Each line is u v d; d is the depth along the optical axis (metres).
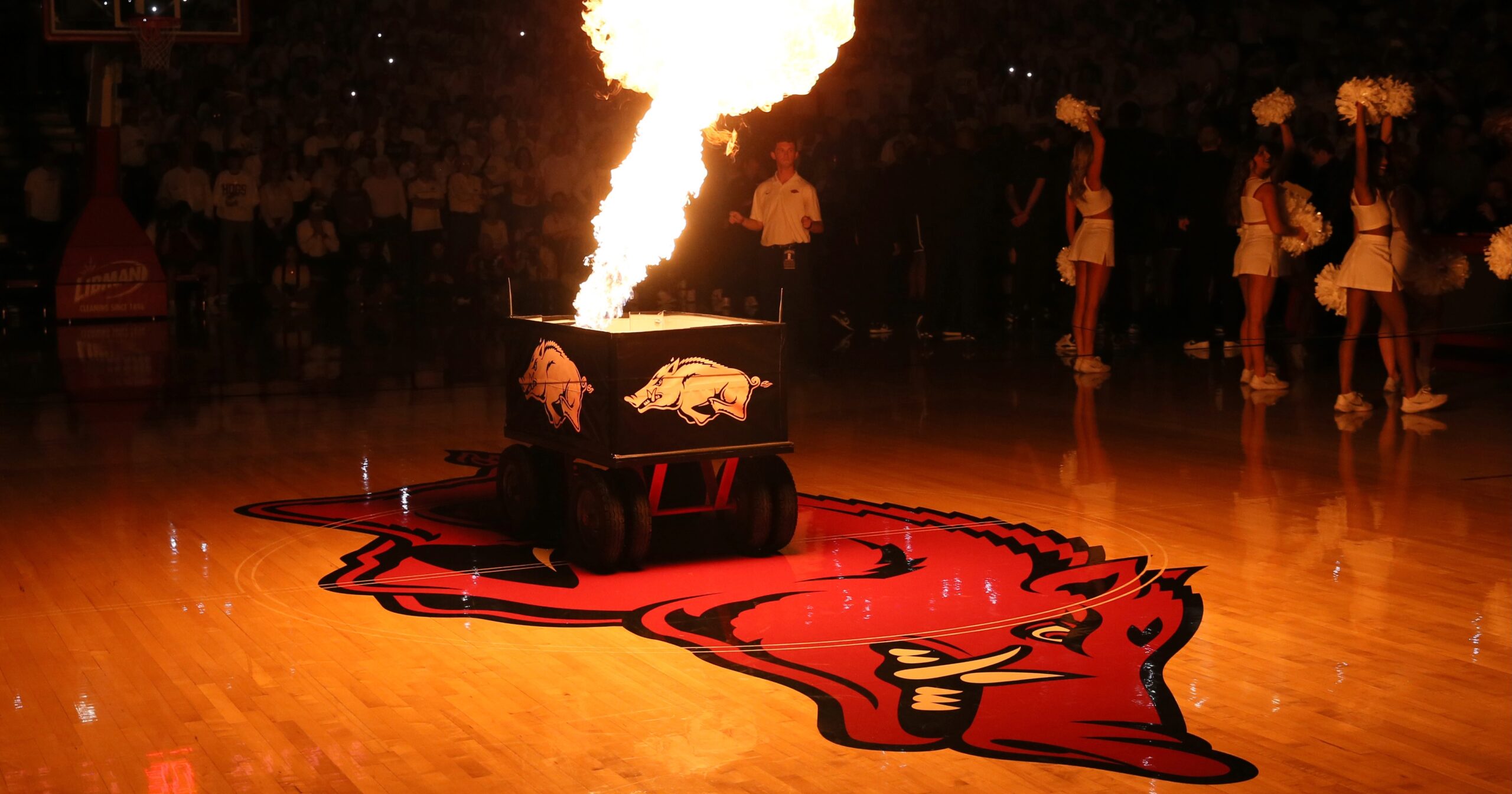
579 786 3.31
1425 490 6.42
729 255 13.55
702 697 3.89
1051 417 8.45
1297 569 5.16
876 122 14.42
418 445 7.66
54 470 6.98
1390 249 8.45
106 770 3.43
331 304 14.66
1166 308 12.81
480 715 3.77
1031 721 3.70
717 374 5.21
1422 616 4.60
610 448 5.07
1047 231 12.55
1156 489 6.50
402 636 4.45
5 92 16.06
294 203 14.74
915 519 5.98
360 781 3.35
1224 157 11.27
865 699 3.87
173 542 5.61
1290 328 11.10
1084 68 14.55
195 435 7.92
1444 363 10.51
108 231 13.37
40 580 5.08
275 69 16.30
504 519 6.01
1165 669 4.10
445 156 14.79
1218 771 3.38
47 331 12.66
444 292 14.76
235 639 4.41
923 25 16.48
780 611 4.70
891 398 9.20
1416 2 14.23
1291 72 13.39
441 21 16.67
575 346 5.26
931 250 12.56
